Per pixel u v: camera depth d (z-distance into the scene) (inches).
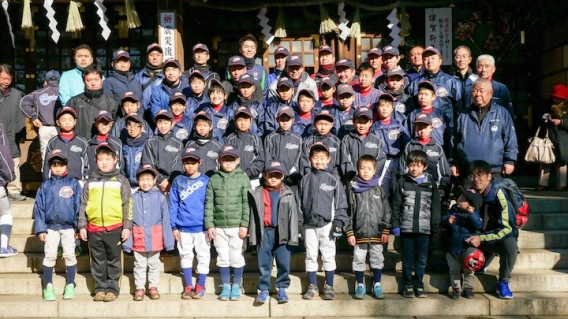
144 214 219.0
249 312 215.5
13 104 285.0
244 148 234.7
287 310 215.5
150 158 232.8
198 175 224.8
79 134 246.5
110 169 220.8
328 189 218.2
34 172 332.2
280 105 248.1
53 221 219.6
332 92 256.2
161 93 256.2
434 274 226.4
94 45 344.5
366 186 220.1
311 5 339.0
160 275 232.1
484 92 228.2
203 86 252.4
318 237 220.2
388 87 256.5
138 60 344.5
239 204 219.3
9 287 228.4
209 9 348.5
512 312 213.5
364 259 219.3
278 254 216.2
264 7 339.3
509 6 350.9
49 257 220.5
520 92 358.9
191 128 245.4
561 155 293.0
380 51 281.6
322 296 221.1
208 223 218.1
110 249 219.0
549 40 344.5
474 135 231.8
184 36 341.7
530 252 236.1
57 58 344.2
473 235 214.4
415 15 353.4
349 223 219.0
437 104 253.1
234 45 354.3
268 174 216.8
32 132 333.4
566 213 257.6
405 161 230.4
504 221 211.5
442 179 229.5
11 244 247.8
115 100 253.8
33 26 341.4
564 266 233.8
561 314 213.2
